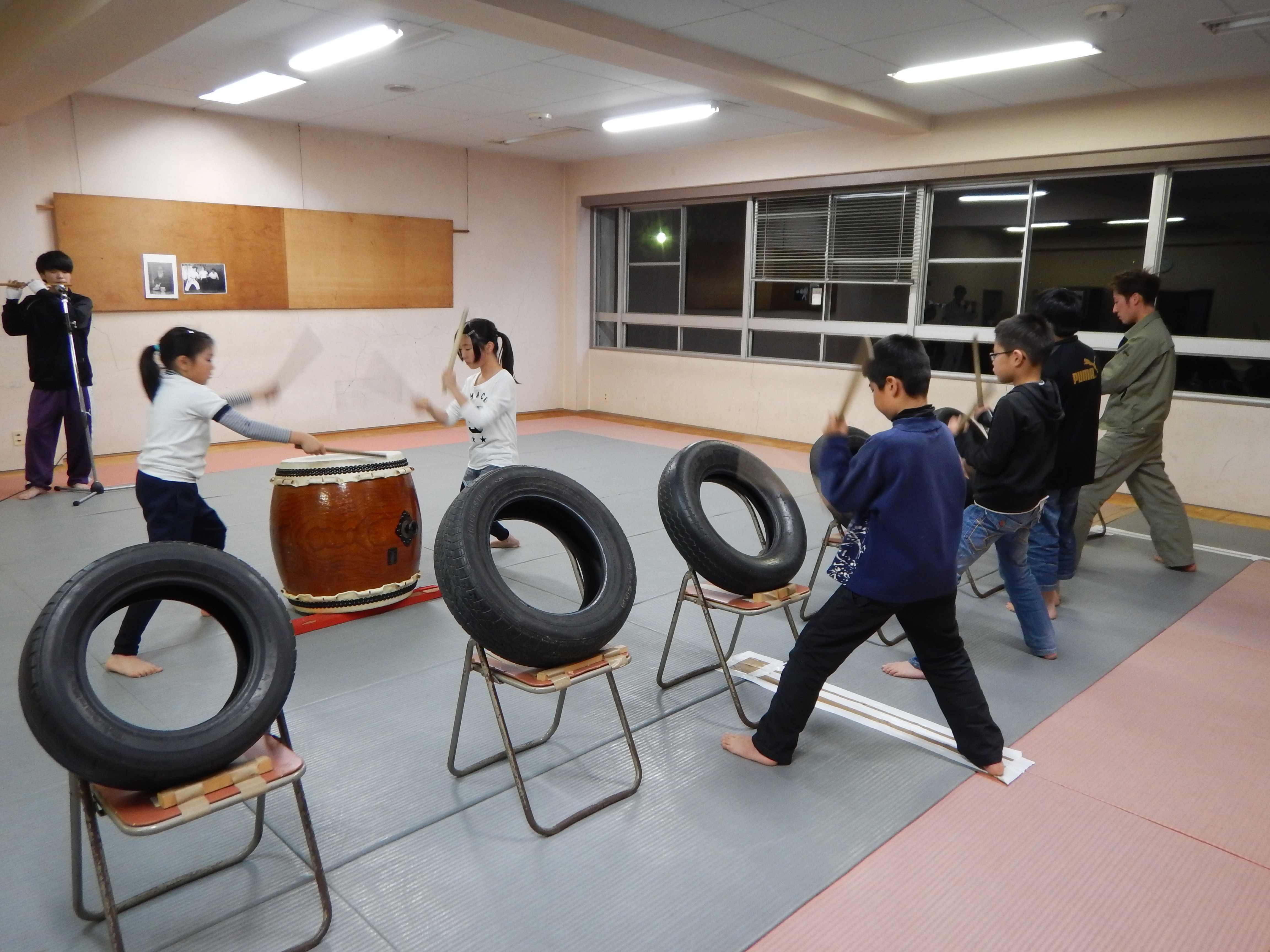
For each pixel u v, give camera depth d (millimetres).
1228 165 5977
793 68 5773
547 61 5832
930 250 7691
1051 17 4648
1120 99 6281
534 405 10734
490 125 8086
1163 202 6312
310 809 2381
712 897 2051
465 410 4051
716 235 9406
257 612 1930
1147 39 4984
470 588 2182
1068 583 4520
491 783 2535
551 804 2432
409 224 9078
